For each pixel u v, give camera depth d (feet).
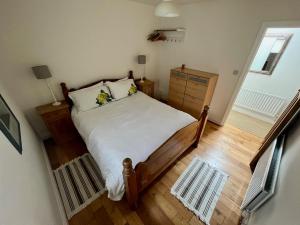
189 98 10.58
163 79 13.61
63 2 6.98
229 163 7.45
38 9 6.47
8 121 4.21
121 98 9.69
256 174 5.83
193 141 8.00
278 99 10.12
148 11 10.53
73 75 8.63
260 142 8.93
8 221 1.96
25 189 3.09
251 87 11.24
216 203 5.69
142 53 11.69
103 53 9.41
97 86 9.14
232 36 8.30
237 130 10.03
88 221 5.12
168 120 7.14
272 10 6.72
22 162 3.70
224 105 10.01
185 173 6.86
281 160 4.88
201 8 8.99
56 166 7.17
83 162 7.34
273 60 9.82
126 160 3.89
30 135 6.59
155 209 5.47
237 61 8.56
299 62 8.99
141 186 5.33
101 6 8.24
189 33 10.18
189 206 5.56
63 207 5.46
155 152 4.96
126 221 5.13
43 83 7.68
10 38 6.23
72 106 8.78
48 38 7.11
